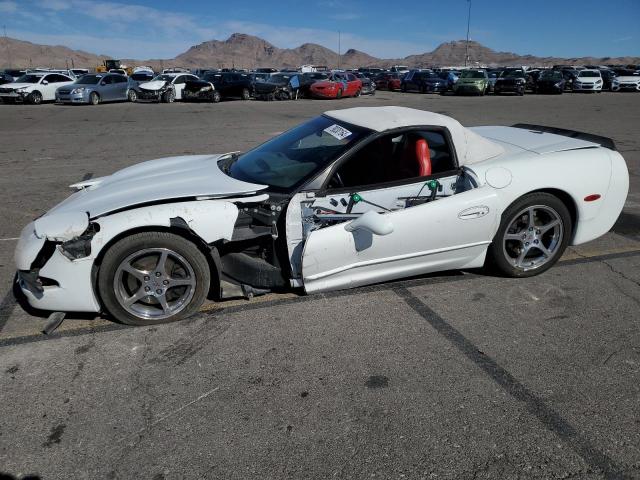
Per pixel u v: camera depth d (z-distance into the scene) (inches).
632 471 87.9
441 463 89.5
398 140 146.9
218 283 138.5
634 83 1293.1
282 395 107.3
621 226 221.0
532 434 96.4
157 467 88.6
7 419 100.1
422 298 150.5
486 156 156.6
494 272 167.3
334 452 92.0
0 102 890.7
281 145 161.2
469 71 1185.4
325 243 134.7
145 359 120.0
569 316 140.9
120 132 508.4
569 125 568.1
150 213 125.0
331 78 1089.4
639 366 117.8
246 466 88.8
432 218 142.6
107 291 126.9
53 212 136.2
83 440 94.7
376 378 113.0
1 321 137.4
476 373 114.9
